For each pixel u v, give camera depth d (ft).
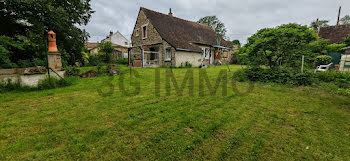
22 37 27.76
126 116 9.00
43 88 15.67
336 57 36.35
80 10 33.91
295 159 5.68
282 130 7.68
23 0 22.45
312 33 19.07
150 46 50.55
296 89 16.08
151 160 5.52
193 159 5.60
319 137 7.06
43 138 6.68
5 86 14.52
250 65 23.50
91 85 17.67
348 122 8.54
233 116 9.21
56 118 8.70
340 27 53.78
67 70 22.89
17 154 5.64
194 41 52.44
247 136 7.10
